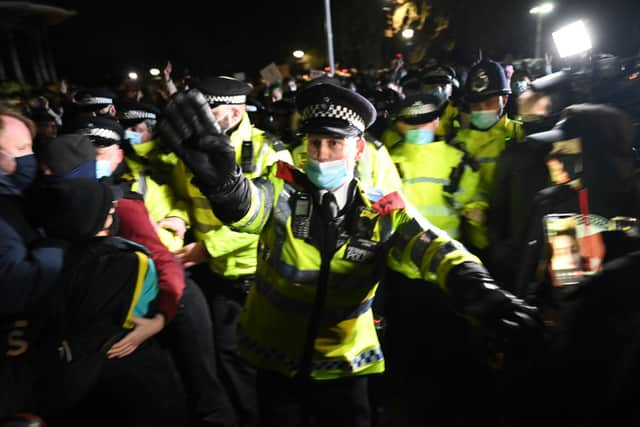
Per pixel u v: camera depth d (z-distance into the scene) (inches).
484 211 134.1
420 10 1095.6
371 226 81.8
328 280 83.0
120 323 85.4
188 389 128.0
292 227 82.7
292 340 86.7
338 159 80.4
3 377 78.7
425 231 80.9
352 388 90.6
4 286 78.4
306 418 92.7
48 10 1109.7
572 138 64.2
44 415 82.7
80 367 82.7
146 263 87.8
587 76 115.6
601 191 62.7
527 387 58.5
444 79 196.7
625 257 53.9
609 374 51.3
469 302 70.4
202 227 129.4
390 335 158.6
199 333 126.8
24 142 88.7
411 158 139.8
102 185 87.0
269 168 88.7
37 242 83.0
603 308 52.4
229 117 130.9
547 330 60.1
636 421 50.2
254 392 136.2
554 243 68.1
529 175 120.0
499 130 135.3
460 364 149.9
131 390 89.1
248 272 133.1
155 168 144.3
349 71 703.1
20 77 1098.1
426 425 133.6
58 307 81.2
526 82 258.4
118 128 130.9
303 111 81.8
